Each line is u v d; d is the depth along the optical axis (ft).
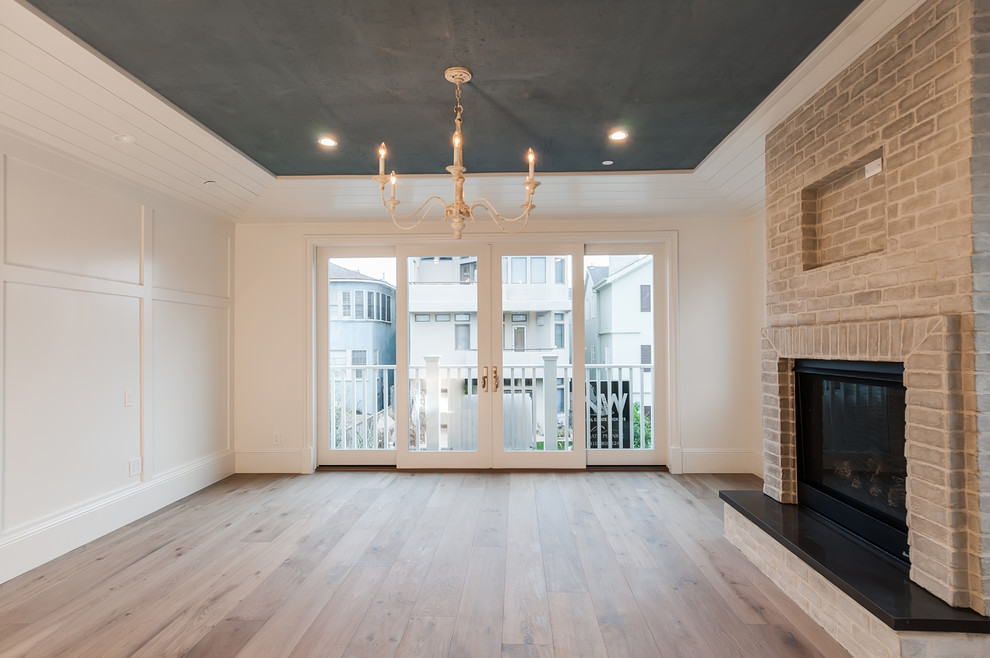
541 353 17.25
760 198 14.84
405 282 17.42
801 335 9.39
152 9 6.98
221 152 11.82
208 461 15.60
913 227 6.89
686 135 11.39
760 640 7.41
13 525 9.63
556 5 7.04
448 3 6.97
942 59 6.41
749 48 8.09
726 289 16.75
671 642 7.39
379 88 9.26
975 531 6.05
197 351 15.19
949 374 6.17
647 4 7.04
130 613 8.26
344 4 6.95
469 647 7.31
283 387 17.12
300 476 16.56
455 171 8.26
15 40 7.46
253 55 8.16
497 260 17.28
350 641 7.47
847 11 7.19
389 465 17.63
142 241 13.01
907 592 6.56
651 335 17.34
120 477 12.20
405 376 17.40
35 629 7.80
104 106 9.40
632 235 16.88
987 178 6.01
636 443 17.39
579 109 10.14
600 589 8.99
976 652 5.96
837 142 8.47
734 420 16.71
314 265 17.52
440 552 10.60
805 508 9.89
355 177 13.76
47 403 10.35
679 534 11.50
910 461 6.80
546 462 17.17
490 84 9.14
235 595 8.84
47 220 10.39
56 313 10.59
